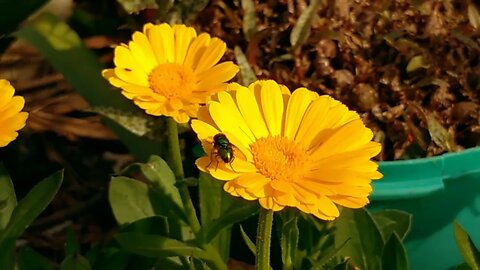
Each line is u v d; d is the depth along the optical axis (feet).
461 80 1.32
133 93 1.03
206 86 1.05
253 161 0.92
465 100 1.32
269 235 0.97
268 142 0.94
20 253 1.13
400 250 1.10
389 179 1.23
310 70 1.32
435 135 1.28
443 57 1.33
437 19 1.34
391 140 1.29
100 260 1.16
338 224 1.18
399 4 1.35
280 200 0.87
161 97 1.04
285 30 1.33
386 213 1.22
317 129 0.97
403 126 1.28
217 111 0.95
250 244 1.18
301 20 1.30
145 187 1.27
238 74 1.30
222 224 1.14
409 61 1.31
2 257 1.09
